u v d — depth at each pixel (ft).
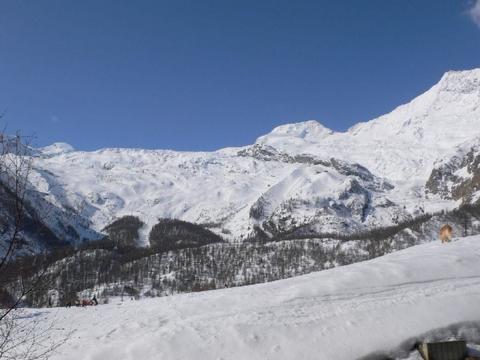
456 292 71.67
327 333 60.85
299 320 64.23
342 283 76.33
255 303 71.72
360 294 72.43
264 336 60.23
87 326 71.67
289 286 79.71
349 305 68.39
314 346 58.34
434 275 79.66
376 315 64.85
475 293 71.10
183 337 60.39
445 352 57.47
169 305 79.56
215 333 61.26
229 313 68.33
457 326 62.18
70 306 113.70
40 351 58.29
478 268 83.46
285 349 57.82
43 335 65.92
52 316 84.48
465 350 57.82
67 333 67.05
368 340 59.47
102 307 96.43
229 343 58.95
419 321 62.95
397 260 87.86
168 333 61.77
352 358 56.85
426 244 115.34
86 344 61.05
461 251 93.76
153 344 58.80
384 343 59.06
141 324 68.13
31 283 33.88
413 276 78.74
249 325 62.95
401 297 70.49
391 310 66.03
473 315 64.39
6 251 32.53
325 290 74.28
